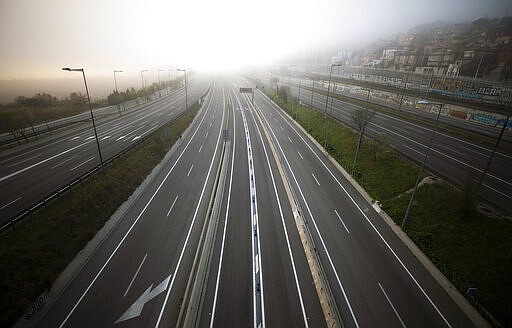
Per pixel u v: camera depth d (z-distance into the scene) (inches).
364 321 705.0
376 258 925.8
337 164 1688.0
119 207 1159.6
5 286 701.9
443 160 1424.7
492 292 772.6
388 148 1582.2
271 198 1295.5
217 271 852.6
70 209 1013.2
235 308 730.2
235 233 1036.5
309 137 2258.9
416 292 796.0
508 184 1192.8
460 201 1062.4
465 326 699.4
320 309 732.0
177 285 800.3
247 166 1670.8
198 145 2058.3
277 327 682.2
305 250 951.0
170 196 1300.4
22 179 1262.3
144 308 724.7
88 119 2511.1
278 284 807.7
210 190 1368.1
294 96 3740.2
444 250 930.7
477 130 1915.6
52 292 752.3
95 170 1268.5
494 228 930.7
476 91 2513.5
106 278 814.5
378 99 3196.4
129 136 2014.0
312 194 1333.7
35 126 2293.3
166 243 976.9
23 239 837.8
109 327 671.8
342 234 1043.3
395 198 1232.8
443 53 4069.9
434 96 2662.4
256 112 3289.9
